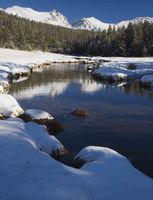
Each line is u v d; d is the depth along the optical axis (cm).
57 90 2491
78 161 861
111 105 1912
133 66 4144
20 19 13638
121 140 1232
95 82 3111
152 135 1305
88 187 635
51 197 589
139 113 1705
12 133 948
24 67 3922
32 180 652
